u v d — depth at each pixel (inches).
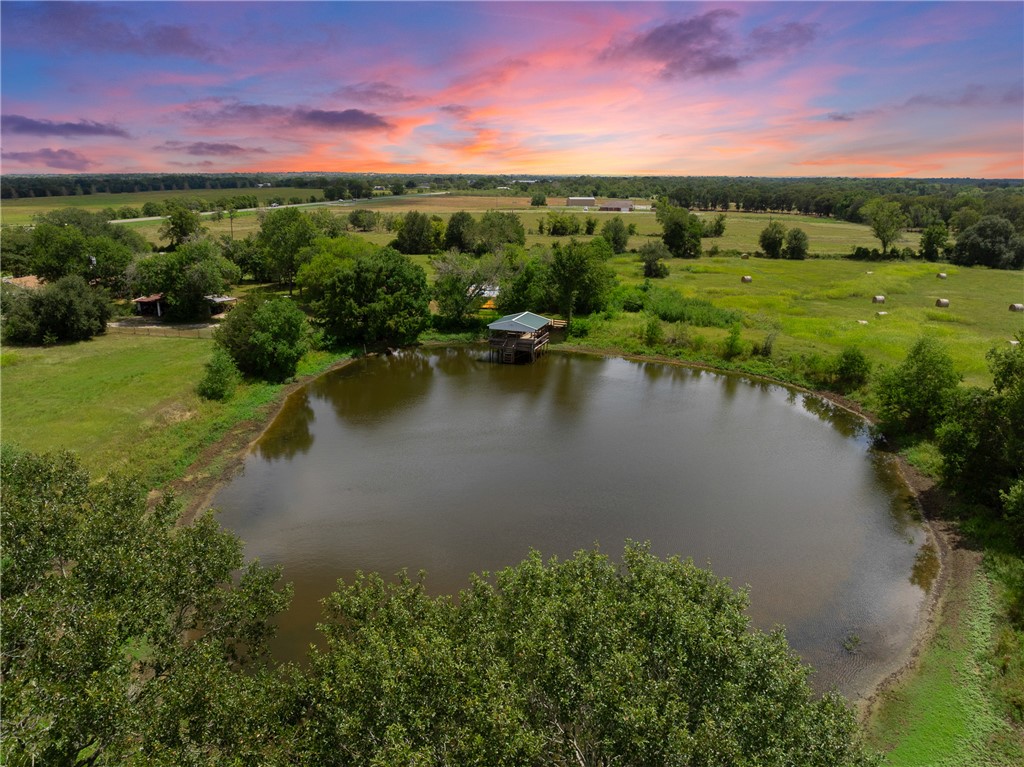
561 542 1029.8
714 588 504.4
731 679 404.5
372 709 396.8
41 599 456.8
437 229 4475.9
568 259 2468.0
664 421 1589.6
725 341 2090.3
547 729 401.7
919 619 832.9
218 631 557.9
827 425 1561.3
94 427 1364.4
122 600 485.4
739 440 1462.8
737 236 5556.1
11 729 366.3
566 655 414.0
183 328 2363.4
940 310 2536.9
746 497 1181.7
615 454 1384.1
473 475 1278.3
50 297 2074.3
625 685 386.0
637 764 355.9
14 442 1240.2
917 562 966.4
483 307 2807.6
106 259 2802.7
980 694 679.1
